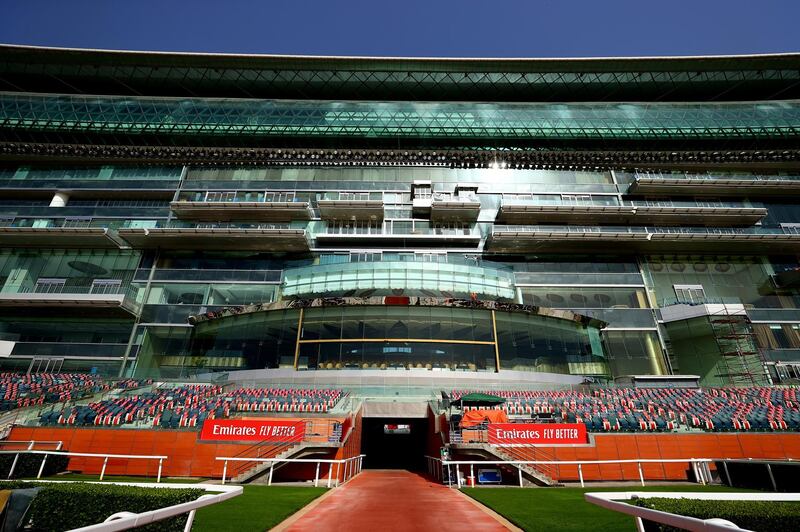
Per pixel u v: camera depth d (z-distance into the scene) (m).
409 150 47.69
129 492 5.67
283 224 42.41
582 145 50.62
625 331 36.91
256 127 49.72
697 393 25.66
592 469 15.64
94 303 35.44
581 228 42.31
